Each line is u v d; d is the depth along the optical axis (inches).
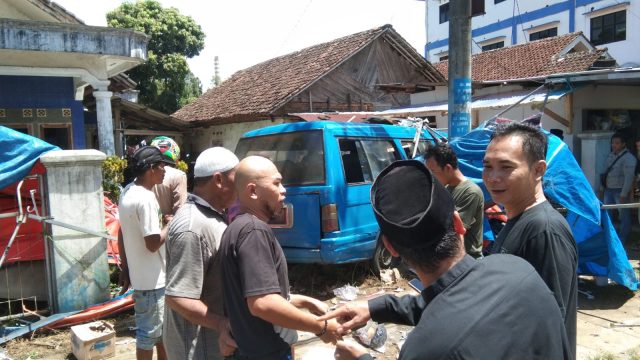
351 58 618.2
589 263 227.9
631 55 802.8
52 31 351.3
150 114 650.8
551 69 518.3
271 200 90.6
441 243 54.7
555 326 53.1
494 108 425.1
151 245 133.0
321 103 599.2
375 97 637.9
